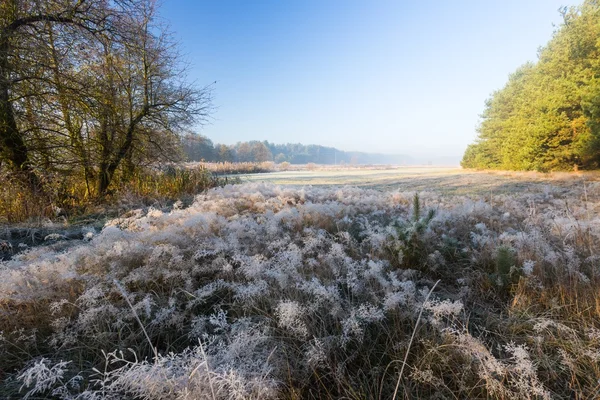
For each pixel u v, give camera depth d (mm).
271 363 1515
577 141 10609
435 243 3012
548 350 1662
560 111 11461
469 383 1459
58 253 3121
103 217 5754
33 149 6449
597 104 8867
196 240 3000
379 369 1576
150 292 2229
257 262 2381
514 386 1404
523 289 2145
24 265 2580
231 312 2123
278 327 1837
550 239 3045
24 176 5918
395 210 5059
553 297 2074
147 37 7859
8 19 5738
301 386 1472
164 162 9305
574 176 9844
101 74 7395
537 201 5688
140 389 1271
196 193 8352
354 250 2969
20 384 1521
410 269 2537
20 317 1911
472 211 4270
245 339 1542
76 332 1781
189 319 2023
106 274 2307
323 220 3926
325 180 15094
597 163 10492
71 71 6699
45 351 1771
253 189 7211
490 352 1527
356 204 5211
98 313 1890
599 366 1526
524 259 2480
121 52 7801
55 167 6863
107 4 6754
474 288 2357
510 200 5477
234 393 1197
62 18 6164
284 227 3791
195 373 1314
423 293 2098
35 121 6418
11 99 5938
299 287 2109
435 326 1734
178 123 9242
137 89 8695
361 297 2166
